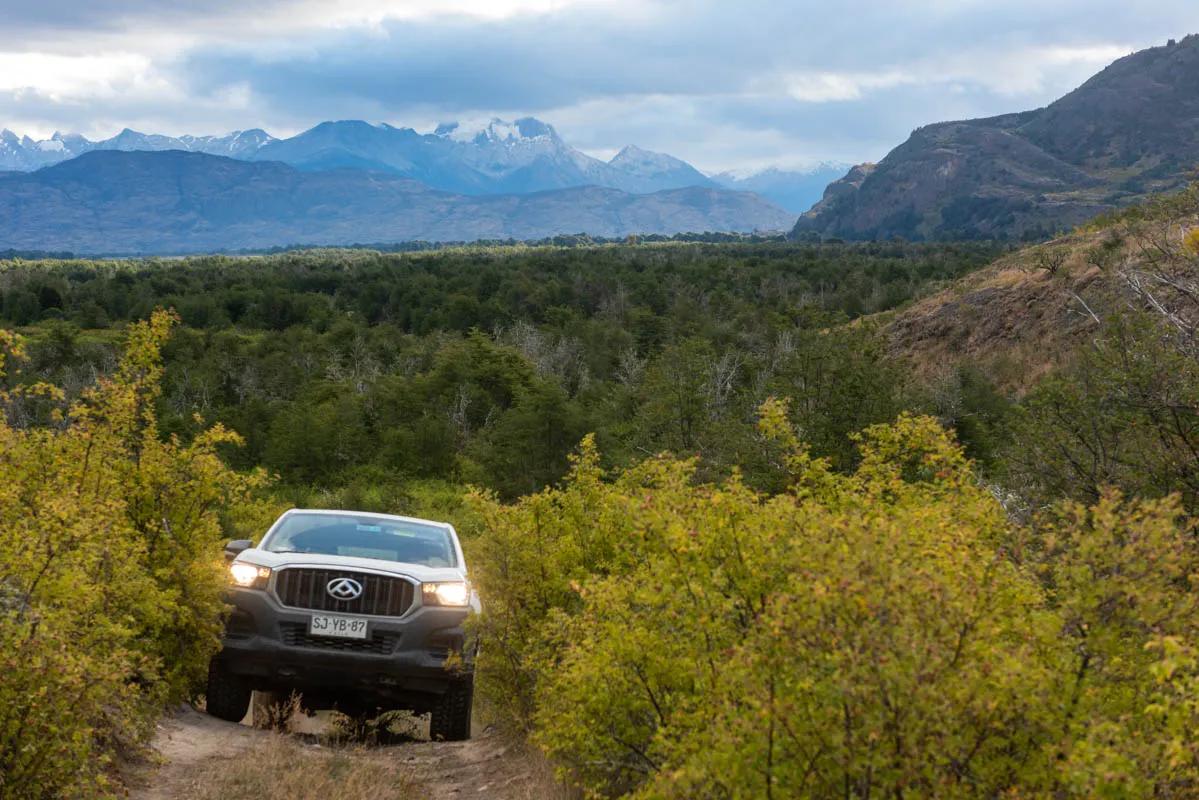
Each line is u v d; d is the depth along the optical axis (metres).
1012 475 8.64
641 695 4.62
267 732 7.67
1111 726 2.96
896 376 17.61
